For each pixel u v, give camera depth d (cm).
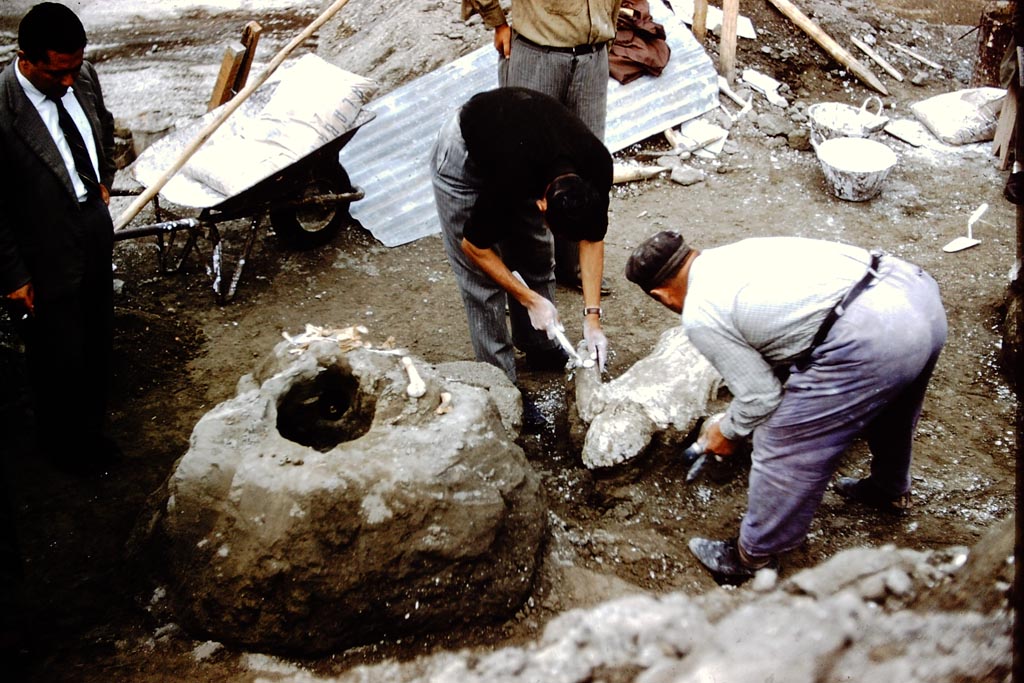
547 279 409
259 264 520
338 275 516
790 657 298
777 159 629
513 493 318
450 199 361
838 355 268
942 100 662
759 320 267
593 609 320
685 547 345
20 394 411
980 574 305
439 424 320
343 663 298
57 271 331
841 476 375
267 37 774
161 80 704
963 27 827
